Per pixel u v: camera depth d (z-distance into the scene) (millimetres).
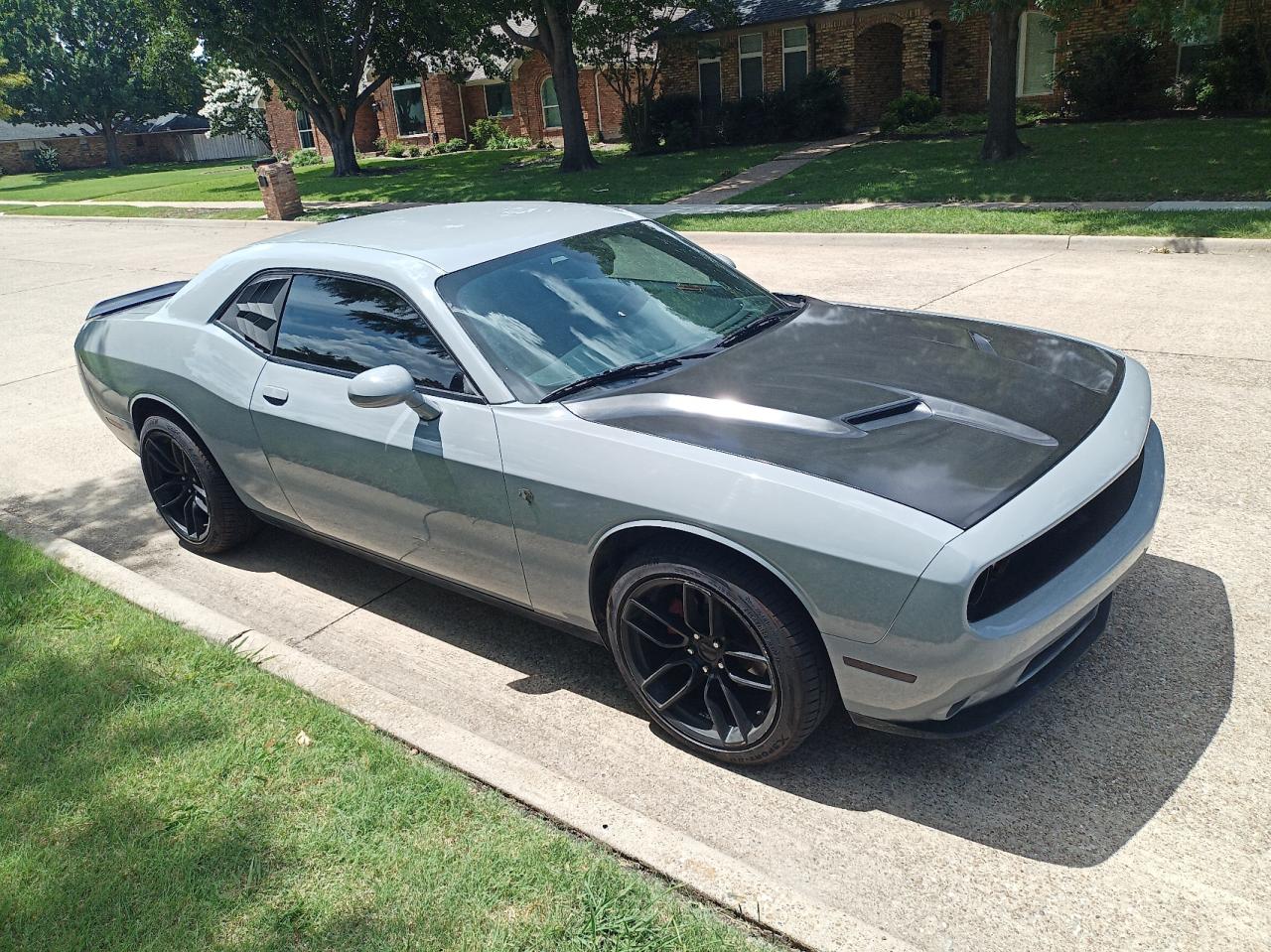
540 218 4320
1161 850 2635
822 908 2398
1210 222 10688
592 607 3301
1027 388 3258
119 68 57406
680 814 2939
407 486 3617
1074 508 2699
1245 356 6531
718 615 2951
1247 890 2477
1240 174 13633
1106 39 22141
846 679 2756
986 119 24250
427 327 3578
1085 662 3504
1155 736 3094
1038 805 2850
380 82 30062
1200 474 4879
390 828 2793
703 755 3201
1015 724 3223
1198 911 2430
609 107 33844
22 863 2744
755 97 27234
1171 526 4406
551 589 3385
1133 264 9617
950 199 14453
